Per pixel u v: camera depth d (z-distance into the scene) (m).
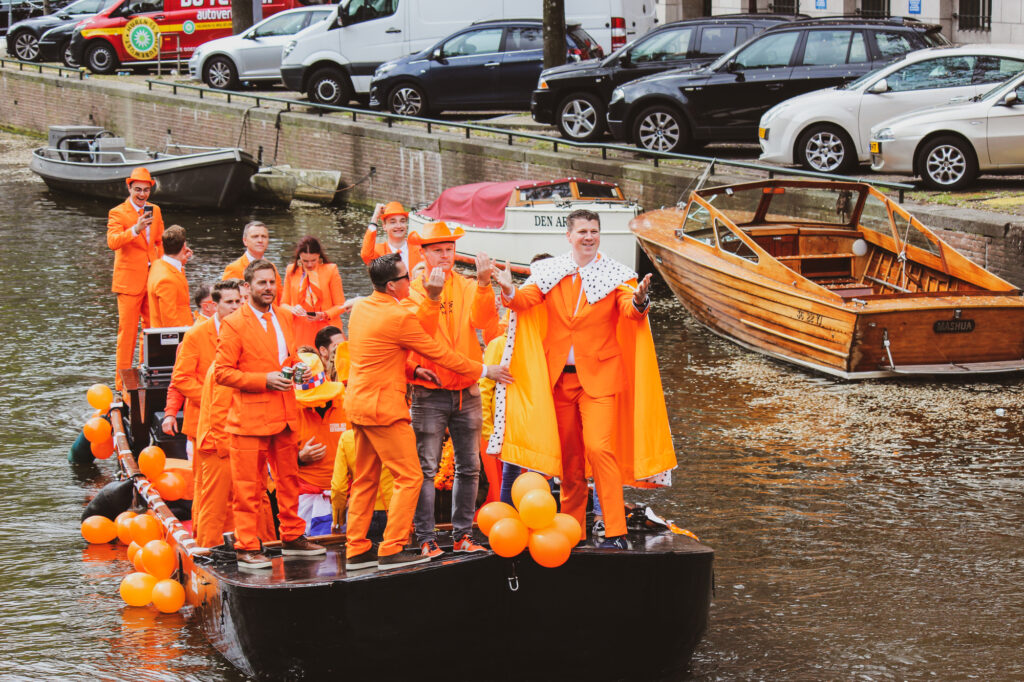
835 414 13.09
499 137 25.83
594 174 22.66
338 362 9.21
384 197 27.55
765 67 21.88
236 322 7.80
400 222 12.07
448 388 7.15
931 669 7.75
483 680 7.29
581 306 7.15
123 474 10.96
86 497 11.09
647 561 7.12
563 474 7.57
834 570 9.30
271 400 7.73
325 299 12.09
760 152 23.55
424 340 6.93
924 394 13.77
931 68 19.84
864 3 32.97
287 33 33.53
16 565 9.59
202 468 8.42
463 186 22.09
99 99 35.41
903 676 7.66
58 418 13.22
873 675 7.67
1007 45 19.70
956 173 18.61
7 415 13.30
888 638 8.20
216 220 26.50
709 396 13.90
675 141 22.56
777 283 15.23
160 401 11.35
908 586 9.00
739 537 9.94
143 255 13.76
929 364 14.41
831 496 10.77
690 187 20.95
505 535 6.77
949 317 14.22
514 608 7.09
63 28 40.38
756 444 12.19
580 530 6.96
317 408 8.97
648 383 7.23
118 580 9.31
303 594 6.93
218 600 7.53
